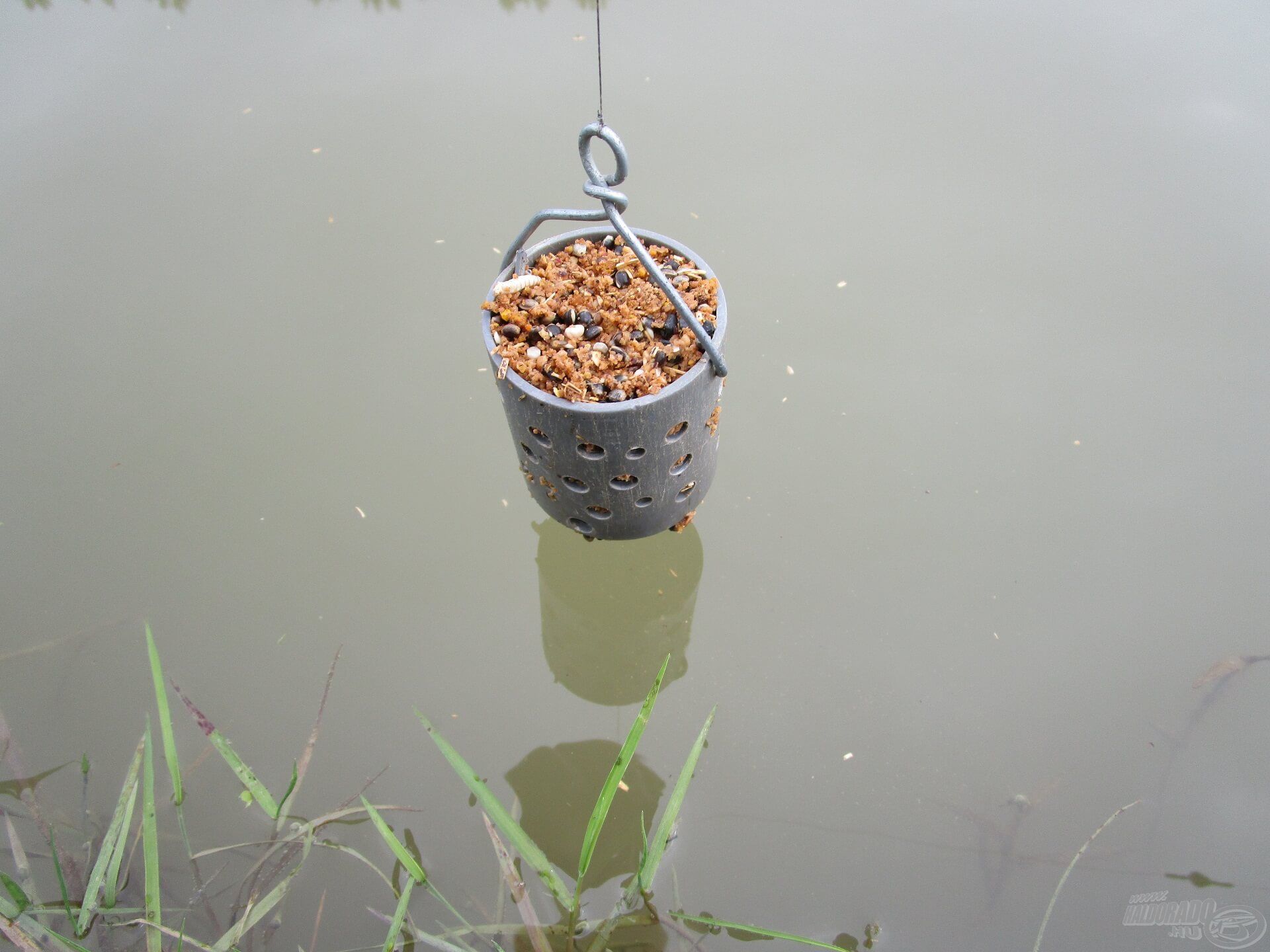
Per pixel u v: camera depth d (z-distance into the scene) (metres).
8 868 2.37
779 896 2.36
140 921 2.08
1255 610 2.76
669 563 3.08
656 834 2.50
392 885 2.37
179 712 2.68
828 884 2.38
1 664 2.75
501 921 2.25
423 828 2.49
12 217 3.69
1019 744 2.60
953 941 2.28
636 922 2.30
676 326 2.24
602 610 3.11
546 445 2.29
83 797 2.48
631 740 1.94
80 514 3.03
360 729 2.67
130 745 2.62
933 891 2.36
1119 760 2.55
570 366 2.14
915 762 2.59
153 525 3.02
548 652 2.92
